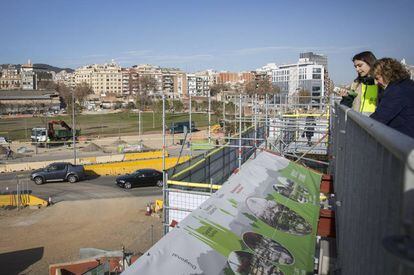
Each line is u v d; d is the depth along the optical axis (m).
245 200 5.23
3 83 177.00
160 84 152.88
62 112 97.25
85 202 21.66
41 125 65.12
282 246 4.29
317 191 6.75
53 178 26.30
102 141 46.25
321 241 5.83
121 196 22.91
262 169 6.97
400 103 2.89
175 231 3.80
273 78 128.25
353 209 3.18
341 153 5.16
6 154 36.97
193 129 52.59
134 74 161.00
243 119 18.23
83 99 120.06
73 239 16.17
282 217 5.07
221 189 5.47
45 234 16.78
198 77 162.50
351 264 3.15
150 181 25.22
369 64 4.94
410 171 1.04
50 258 14.31
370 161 2.20
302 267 4.00
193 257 3.39
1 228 17.59
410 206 1.00
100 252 12.83
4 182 26.77
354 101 5.56
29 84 179.38
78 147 42.38
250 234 4.24
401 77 3.06
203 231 3.94
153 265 3.12
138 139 47.16
